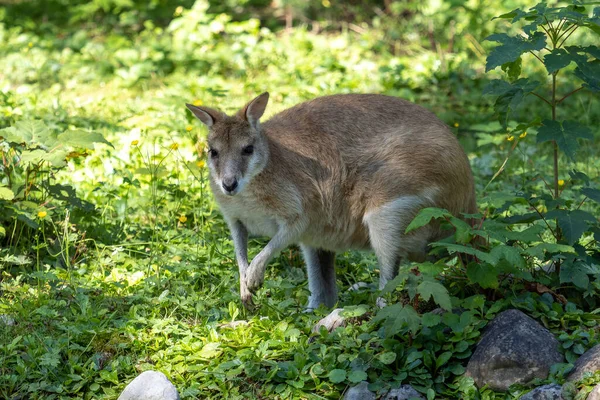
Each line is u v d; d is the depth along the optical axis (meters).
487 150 13.21
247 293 8.02
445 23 19.20
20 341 7.33
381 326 7.18
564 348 6.62
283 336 7.37
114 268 8.84
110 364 7.12
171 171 11.16
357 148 8.08
